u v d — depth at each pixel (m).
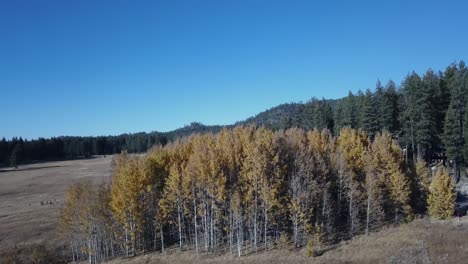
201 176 58.72
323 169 60.75
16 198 102.38
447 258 42.44
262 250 56.62
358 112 96.94
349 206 62.97
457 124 74.25
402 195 60.66
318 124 105.56
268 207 57.12
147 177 62.00
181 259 55.72
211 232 58.91
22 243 64.62
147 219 64.31
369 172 60.88
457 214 62.16
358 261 46.88
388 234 56.78
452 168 82.88
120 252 64.06
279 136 68.19
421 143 80.25
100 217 61.09
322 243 56.38
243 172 59.53
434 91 84.06
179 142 87.81
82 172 144.75
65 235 65.12
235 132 80.75
